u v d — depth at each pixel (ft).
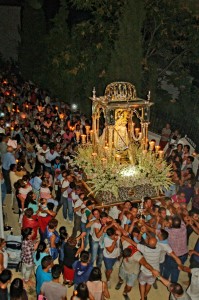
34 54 82.48
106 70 62.64
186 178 36.81
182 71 70.69
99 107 37.96
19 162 39.47
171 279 29.55
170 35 69.46
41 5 82.33
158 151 38.86
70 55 66.95
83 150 39.55
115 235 27.96
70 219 38.63
